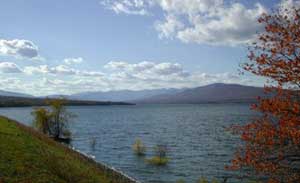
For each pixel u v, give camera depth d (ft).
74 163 89.56
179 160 168.55
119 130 352.69
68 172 74.02
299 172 49.60
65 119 245.24
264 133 46.55
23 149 82.74
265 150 49.83
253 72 50.08
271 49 49.11
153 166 153.58
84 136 290.15
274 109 46.14
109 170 111.75
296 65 46.24
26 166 66.69
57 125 241.55
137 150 192.95
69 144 229.45
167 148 210.79
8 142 86.53
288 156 48.14
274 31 48.88
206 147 213.25
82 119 559.38
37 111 235.40
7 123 135.74
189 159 171.32
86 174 80.07
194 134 296.92
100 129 365.81
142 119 553.64
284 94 47.98
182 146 220.23
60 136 243.81
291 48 47.37
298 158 47.93
